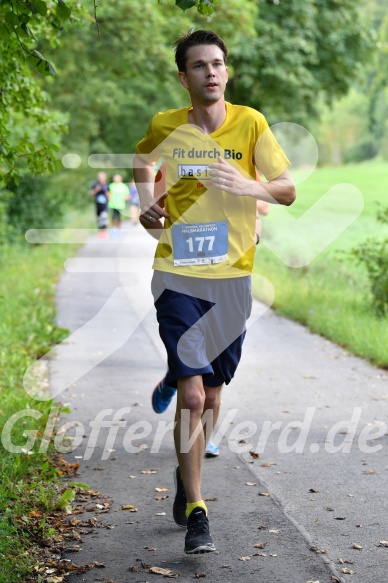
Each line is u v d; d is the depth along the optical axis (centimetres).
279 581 679
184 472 727
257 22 4744
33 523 792
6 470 902
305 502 858
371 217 4425
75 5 1318
